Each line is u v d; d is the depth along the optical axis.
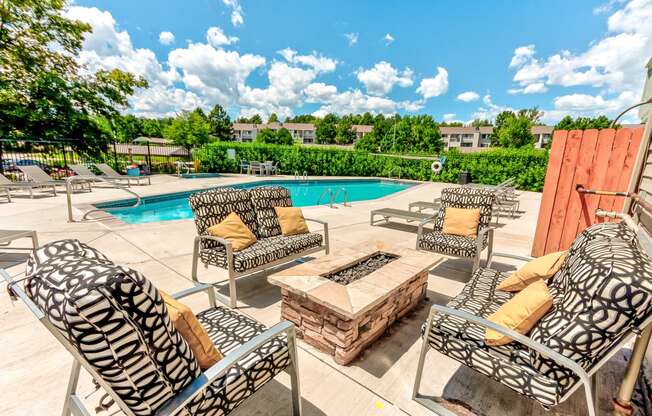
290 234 3.45
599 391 1.71
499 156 11.98
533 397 1.28
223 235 2.82
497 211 6.31
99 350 0.78
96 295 0.74
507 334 1.29
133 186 9.07
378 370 1.86
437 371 1.86
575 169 3.62
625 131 3.29
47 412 1.46
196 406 1.06
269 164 14.30
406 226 5.57
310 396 1.65
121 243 3.98
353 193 11.94
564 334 1.18
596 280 1.16
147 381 0.89
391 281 2.11
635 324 1.08
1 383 1.63
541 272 1.93
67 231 4.32
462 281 3.24
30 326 2.13
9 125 10.69
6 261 3.20
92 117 12.63
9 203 6.04
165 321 0.90
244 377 1.23
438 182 13.65
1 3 9.77
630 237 1.65
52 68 11.48
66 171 9.73
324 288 1.97
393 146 38.47
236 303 2.60
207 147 14.28
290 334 1.38
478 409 1.58
